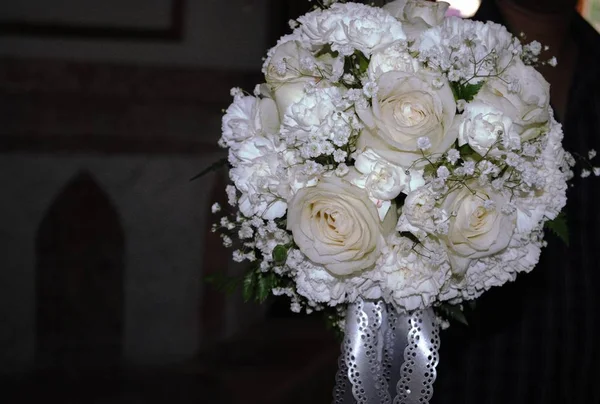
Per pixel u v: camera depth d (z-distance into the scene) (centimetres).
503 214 108
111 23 465
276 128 115
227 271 465
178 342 456
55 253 459
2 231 457
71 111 464
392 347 125
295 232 107
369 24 111
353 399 125
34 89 461
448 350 176
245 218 119
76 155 465
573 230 174
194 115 474
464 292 118
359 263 107
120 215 466
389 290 112
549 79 183
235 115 120
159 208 468
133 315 457
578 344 175
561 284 174
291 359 429
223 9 474
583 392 176
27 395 412
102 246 463
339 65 109
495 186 107
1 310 449
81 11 462
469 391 175
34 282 455
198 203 471
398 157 105
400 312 120
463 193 107
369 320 124
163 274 461
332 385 402
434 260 108
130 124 468
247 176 114
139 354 450
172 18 470
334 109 107
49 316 453
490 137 104
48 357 445
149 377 427
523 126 109
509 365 175
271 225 112
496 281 119
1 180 459
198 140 474
